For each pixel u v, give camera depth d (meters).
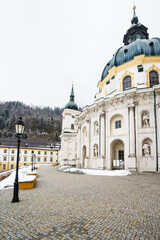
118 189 9.91
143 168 21.45
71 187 10.94
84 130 34.88
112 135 25.56
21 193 9.31
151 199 7.47
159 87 22.33
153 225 4.67
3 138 73.81
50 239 3.95
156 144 21.44
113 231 4.32
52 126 136.12
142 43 28.98
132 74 27.86
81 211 5.91
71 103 61.00
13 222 5.00
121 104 25.19
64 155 53.47
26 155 71.06
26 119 139.38
